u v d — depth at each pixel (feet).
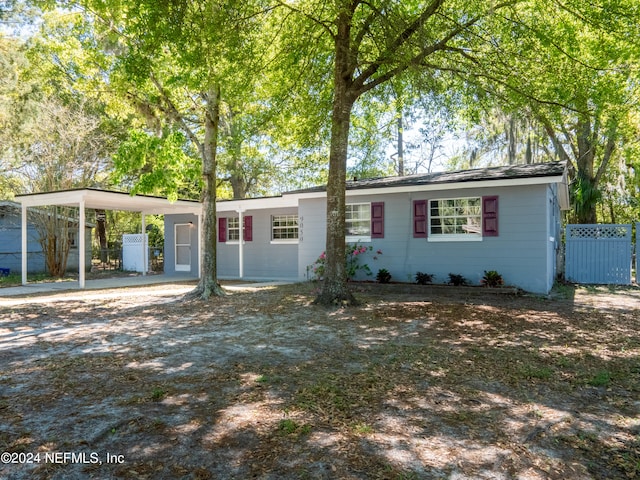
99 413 11.98
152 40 25.44
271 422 11.30
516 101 33.06
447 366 16.35
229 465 9.20
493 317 25.98
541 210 36.11
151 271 73.82
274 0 30.76
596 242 45.80
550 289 39.27
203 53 27.55
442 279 40.32
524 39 31.96
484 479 8.67
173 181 38.09
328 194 30.96
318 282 45.75
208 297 36.01
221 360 17.28
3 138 54.70
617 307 29.81
